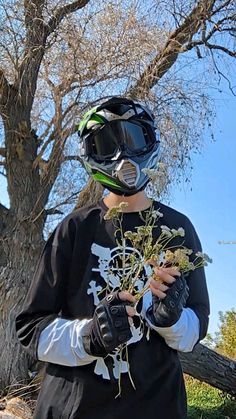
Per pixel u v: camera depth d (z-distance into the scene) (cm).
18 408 577
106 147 191
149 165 191
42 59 759
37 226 753
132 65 723
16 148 773
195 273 185
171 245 181
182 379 179
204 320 178
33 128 825
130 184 184
